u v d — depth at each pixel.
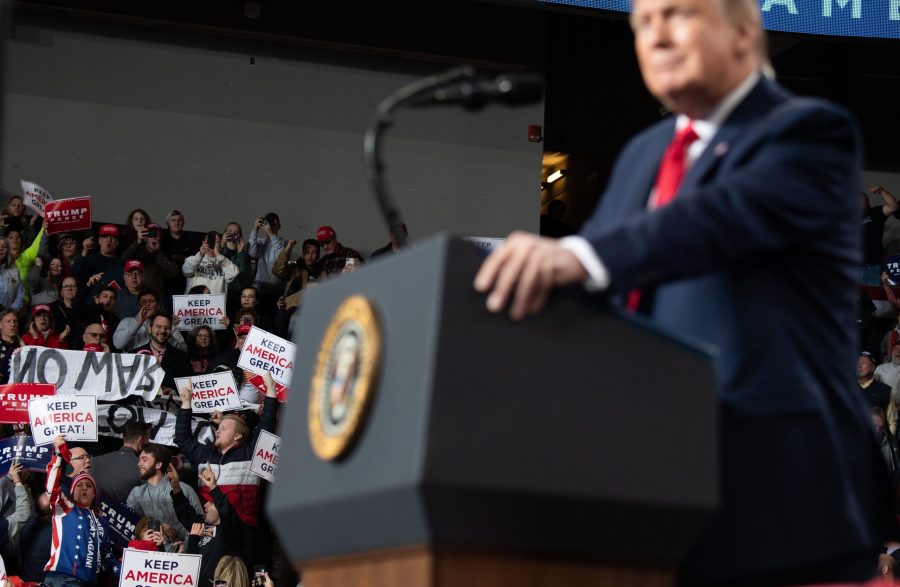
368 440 1.20
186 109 15.17
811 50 17.92
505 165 15.89
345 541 1.27
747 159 1.39
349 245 15.46
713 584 1.37
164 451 9.60
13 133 14.60
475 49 16.03
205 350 11.70
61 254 12.78
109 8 14.91
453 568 1.16
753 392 1.37
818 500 1.35
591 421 1.19
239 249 13.60
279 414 10.53
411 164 15.64
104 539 8.88
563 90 18.98
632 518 1.21
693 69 1.44
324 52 15.66
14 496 9.27
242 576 8.88
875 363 13.52
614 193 1.66
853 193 1.40
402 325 1.20
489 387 1.15
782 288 1.40
